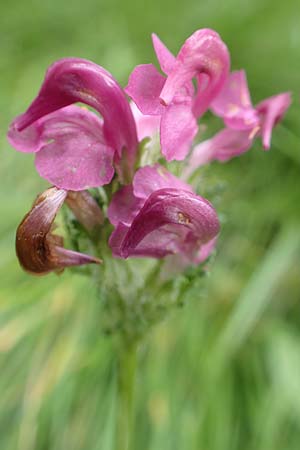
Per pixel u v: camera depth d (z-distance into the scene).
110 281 0.16
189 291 0.17
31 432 0.26
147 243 0.15
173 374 0.28
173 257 0.16
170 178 0.15
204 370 0.28
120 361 0.17
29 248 0.14
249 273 0.31
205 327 0.30
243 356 0.30
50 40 0.41
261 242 0.32
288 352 0.30
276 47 0.39
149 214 0.14
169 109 0.14
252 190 0.34
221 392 0.28
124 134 0.15
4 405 0.27
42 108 0.15
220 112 0.16
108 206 0.15
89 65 0.15
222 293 0.30
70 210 0.16
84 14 0.42
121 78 0.35
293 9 0.40
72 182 0.15
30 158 0.32
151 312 0.17
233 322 0.28
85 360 0.27
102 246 0.16
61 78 0.15
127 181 0.15
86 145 0.15
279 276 0.31
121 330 0.17
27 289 0.29
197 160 0.17
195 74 0.15
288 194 0.33
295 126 0.35
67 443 0.26
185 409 0.27
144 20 0.41
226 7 0.41
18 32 0.41
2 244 0.30
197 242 0.15
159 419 0.27
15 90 0.35
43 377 0.27
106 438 0.25
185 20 0.41
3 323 0.28
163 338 0.29
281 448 0.27
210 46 0.15
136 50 0.39
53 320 0.28
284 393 0.28
